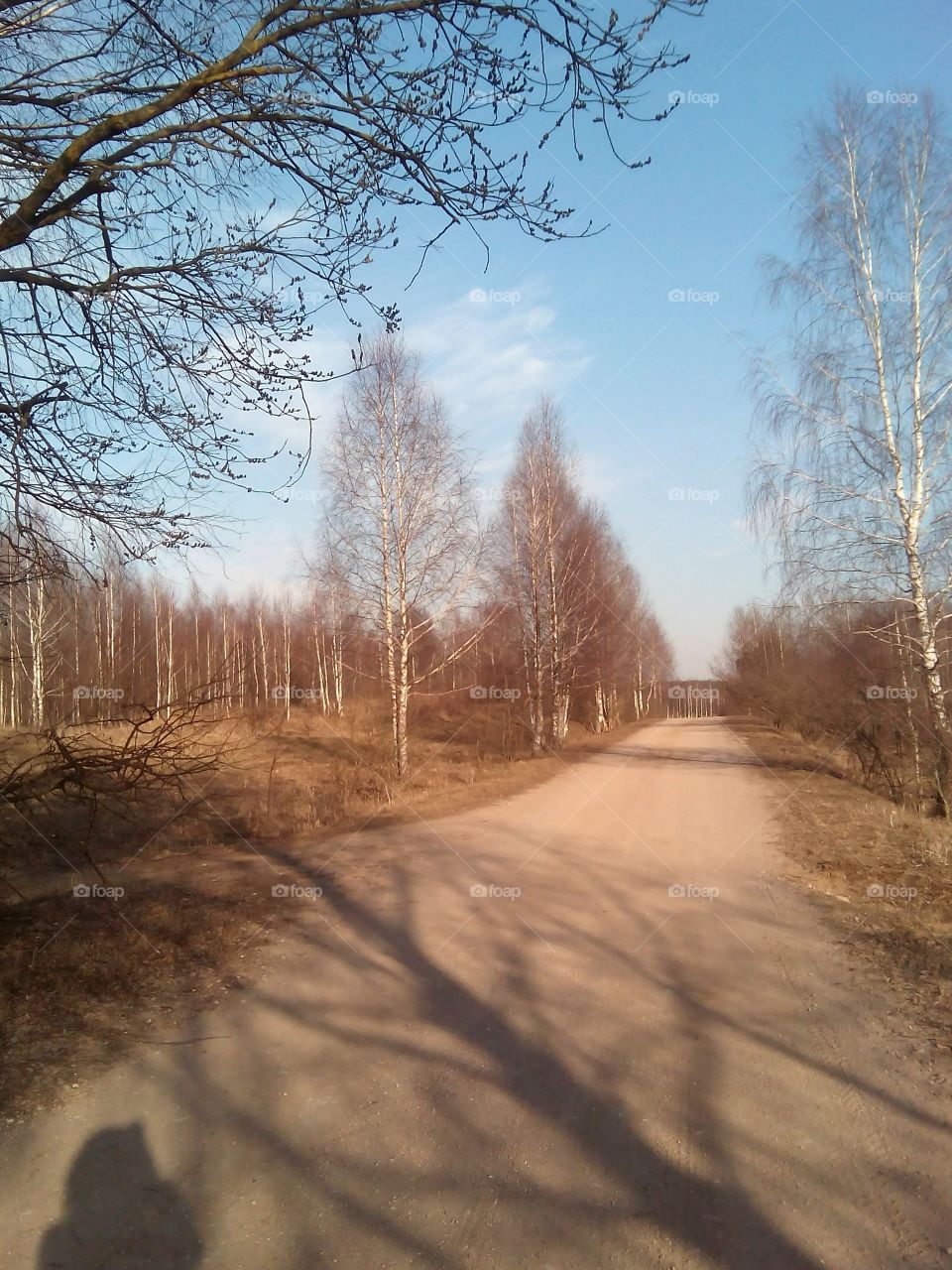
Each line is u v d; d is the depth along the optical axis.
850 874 10.20
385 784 18.61
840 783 21.41
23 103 5.56
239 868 10.87
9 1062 4.84
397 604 20.56
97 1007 5.77
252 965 6.84
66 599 7.25
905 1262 3.08
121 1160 3.84
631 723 66.00
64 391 5.55
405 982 6.40
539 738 29.38
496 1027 5.47
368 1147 3.95
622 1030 5.39
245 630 36.47
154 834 12.98
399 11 4.95
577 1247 3.19
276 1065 4.91
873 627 15.57
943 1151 3.85
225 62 4.98
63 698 11.10
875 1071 4.73
